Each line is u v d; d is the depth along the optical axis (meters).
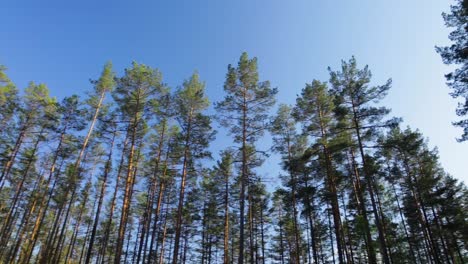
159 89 24.92
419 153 28.75
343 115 21.14
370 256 17.42
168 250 36.34
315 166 23.03
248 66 23.08
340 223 23.95
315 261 25.45
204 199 34.16
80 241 41.38
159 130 26.98
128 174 21.88
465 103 14.31
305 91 24.42
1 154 27.06
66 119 28.28
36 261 35.97
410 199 29.77
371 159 21.25
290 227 34.66
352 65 22.31
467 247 30.88
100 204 23.98
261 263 36.66
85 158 31.70
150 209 29.05
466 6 14.71
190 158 24.41
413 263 30.89
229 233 37.53
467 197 31.23
